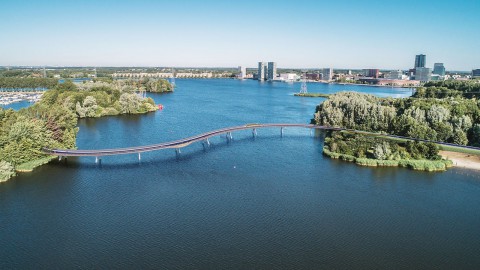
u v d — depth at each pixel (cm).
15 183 14500
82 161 17388
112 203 12812
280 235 10931
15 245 10206
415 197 13900
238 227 11331
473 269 9481
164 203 12888
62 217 11769
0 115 17438
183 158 18275
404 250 10294
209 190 14125
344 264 9581
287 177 15712
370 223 11788
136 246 10212
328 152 19012
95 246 10188
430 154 17962
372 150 18725
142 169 16412
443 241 10800
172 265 9388
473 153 18888
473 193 14350
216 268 9300
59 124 18412
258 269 9288
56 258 9625
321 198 13612
